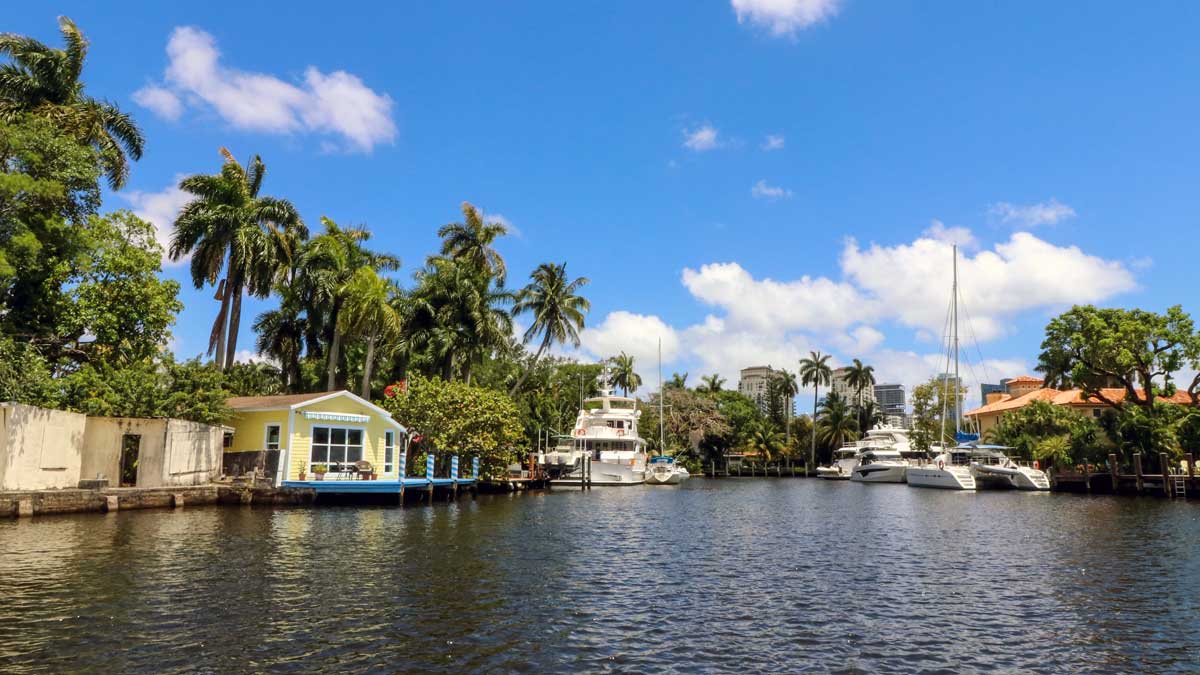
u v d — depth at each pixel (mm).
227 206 42531
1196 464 48344
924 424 92812
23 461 23984
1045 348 57281
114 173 37938
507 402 45344
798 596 15484
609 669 10430
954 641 12148
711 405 105812
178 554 17516
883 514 36031
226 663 9969
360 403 34562
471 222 56562
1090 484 52531
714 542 24312
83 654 10078
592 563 19094
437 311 51625
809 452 114062
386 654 10648
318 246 45406
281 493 30391
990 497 49188
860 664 10891
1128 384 53906
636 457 62375
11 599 12812
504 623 12586
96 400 28609
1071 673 10648
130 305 33188
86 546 18266
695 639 12047
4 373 26281
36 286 31391
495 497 43094
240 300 43969
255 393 50125
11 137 27844
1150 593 15977
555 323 61188
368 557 18250
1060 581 17344
